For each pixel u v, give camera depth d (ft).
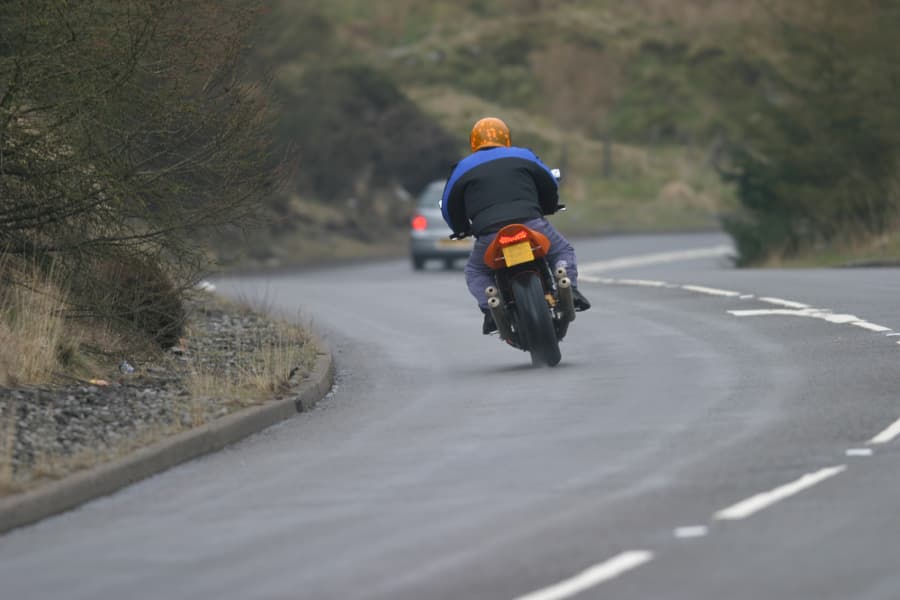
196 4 115.03
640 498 69.77
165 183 114.62
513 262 111.34
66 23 106.93
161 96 113.60
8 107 110.32
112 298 120.57
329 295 218.38
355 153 474.49
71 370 112.06
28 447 87.25
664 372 111.96
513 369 120.57
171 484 81.51
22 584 61.16
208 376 109.60
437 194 339.98
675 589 54.70
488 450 84.58
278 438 94.48
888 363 107.24
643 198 593.42
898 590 53.62
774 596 53.36
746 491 69.97
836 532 61.72
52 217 115.55
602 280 218.79
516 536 63.93
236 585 58.85
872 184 290.15
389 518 69.00
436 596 55.62
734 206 594.24
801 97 302.45
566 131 655.35
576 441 85.51
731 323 143.02
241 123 116.78
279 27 432.66
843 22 291.38
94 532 70.54
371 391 114.01
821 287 174.91
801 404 92.99
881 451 77.36
